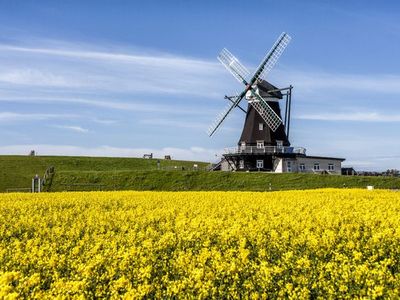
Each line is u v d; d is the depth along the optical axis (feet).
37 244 55.42
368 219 68.18
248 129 244.22
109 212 83.05
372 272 36.96
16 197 126.52
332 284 36.27
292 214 74.74
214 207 89.04
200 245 53.93
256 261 46.44
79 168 299.99
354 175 239.09
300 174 218.59
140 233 57.47
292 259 44.21
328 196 119.85
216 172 222.69
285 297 35.06
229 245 53.88
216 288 36.09
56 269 43.55
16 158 305.73
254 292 35.68
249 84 242.17
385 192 136.05
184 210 84.43
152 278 40.86
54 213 83.20
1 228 70.23
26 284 35.99
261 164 238.68
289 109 242.58
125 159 337.31
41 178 242.99
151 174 220.23
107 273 40.29
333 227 62.80
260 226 61.57
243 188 203.92
